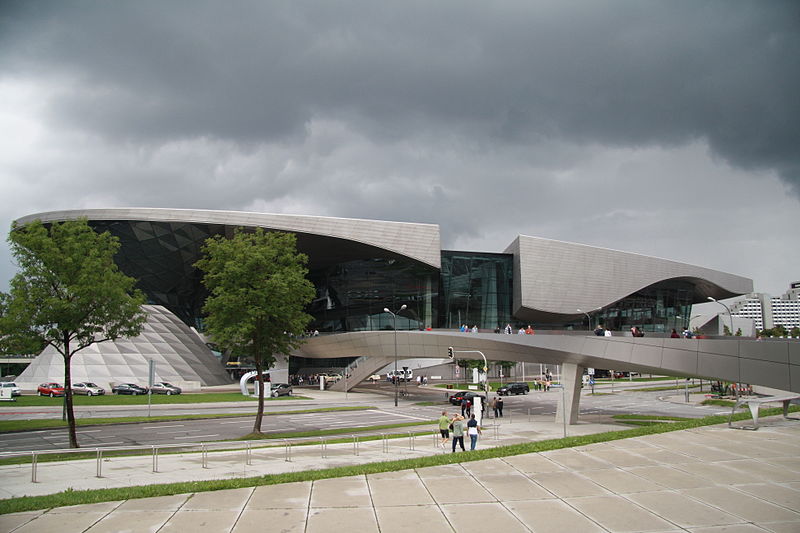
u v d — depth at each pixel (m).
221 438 26.75
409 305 71.88
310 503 10.32
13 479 14.38
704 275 91.62
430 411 42.94
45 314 22.16
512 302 78.25
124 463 17.31
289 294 29.56
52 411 37.25
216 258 29.81
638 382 90.81
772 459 13.41
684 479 11.75
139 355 55.72
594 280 79.44
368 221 65.69
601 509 9.88
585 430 29.39
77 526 9.00
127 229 61.09
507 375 92.12
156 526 9.02
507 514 9.66
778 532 8.62
